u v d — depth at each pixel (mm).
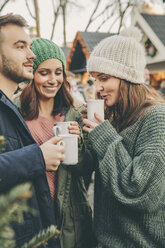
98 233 1330
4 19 969
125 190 1103
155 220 1170
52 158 964
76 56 10875
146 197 1067
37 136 1489
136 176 1067
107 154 1151
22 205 433
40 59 1439
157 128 1144
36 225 997
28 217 960
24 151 913
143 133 1193
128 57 1318
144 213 1159
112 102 1405
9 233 419
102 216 1327
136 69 1332
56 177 1464
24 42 1004
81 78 11234
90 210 1586
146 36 8883
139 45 1387
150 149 1108
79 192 1559
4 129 962
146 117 1223
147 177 1064
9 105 976
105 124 1243
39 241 566
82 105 1701
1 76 1010
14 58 982
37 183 1066
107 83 1373
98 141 1229
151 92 1391
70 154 1180
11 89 1045
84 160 1456
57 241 1141
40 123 1531
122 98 1343
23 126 1025
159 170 1084
